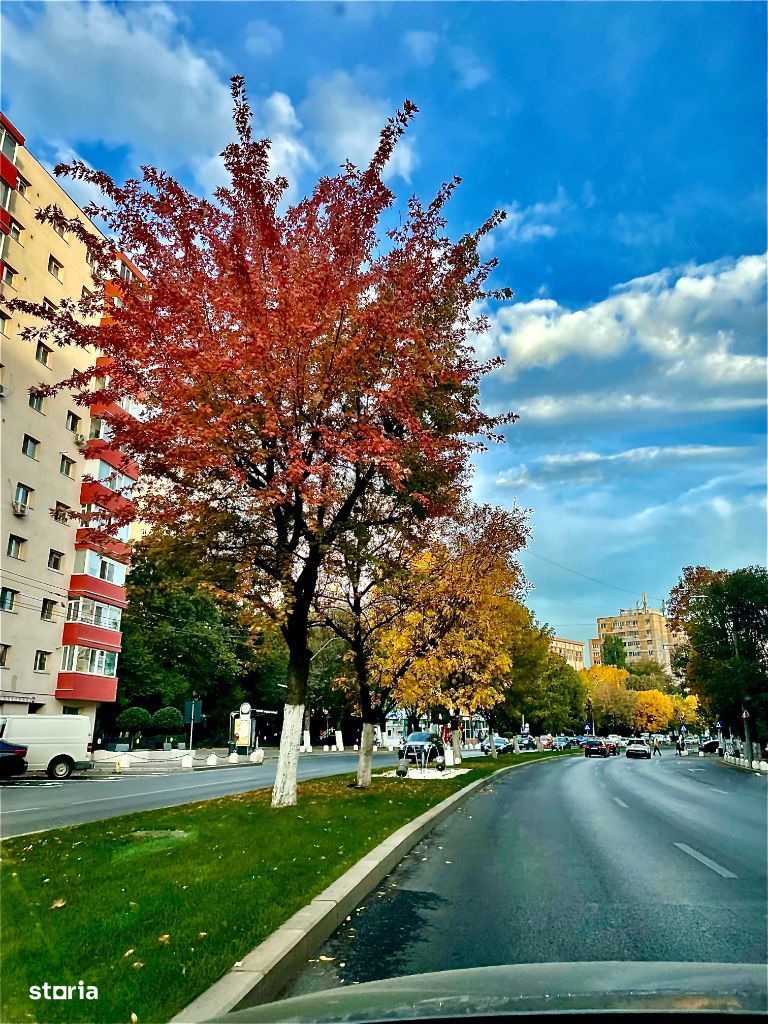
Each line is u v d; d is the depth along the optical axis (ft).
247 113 32.50
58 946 15.26
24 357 109.50
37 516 112.37
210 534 37.86
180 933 16.11
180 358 31.65
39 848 29.30
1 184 104.37
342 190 35.91
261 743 222.69
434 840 36.06
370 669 66.85
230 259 33.63
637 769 112.98
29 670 110.32
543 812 48.65
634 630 588.91
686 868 28.48
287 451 33.47
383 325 32.17
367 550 41.22
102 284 36.47
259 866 23.66
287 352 32.65
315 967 16.35
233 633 187.32
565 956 17.15
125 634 162.71
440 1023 6.38
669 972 7.92
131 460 38.19
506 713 131.03
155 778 86.28
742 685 144.87
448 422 39.91
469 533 65.26
